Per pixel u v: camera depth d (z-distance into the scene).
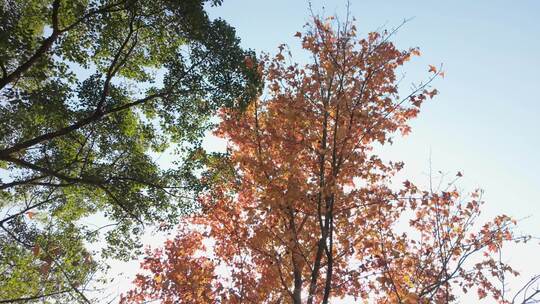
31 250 11.58
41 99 10.09
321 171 8.55
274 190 8.73
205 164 11.56
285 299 9.67
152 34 12.20
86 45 12.23
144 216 12.20
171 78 11.52
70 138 11.91
